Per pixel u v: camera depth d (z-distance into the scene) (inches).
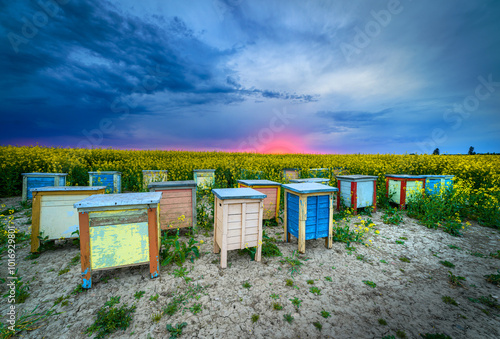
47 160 434.3
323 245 198.4
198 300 122.3
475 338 98.3
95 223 129.3
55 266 158.2
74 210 178.9
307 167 539.8
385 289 134.6
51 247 184.4
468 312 115.0
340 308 117.3
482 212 262.1
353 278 145.9
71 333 100.1
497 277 140.2
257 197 159.9
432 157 663.1
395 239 210.5
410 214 280.4
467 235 220.2
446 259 173.2
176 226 214.1
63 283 137.8
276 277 146.3
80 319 108.1
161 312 113.0
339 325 105.3
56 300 121.3
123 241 134.6
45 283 137.7
